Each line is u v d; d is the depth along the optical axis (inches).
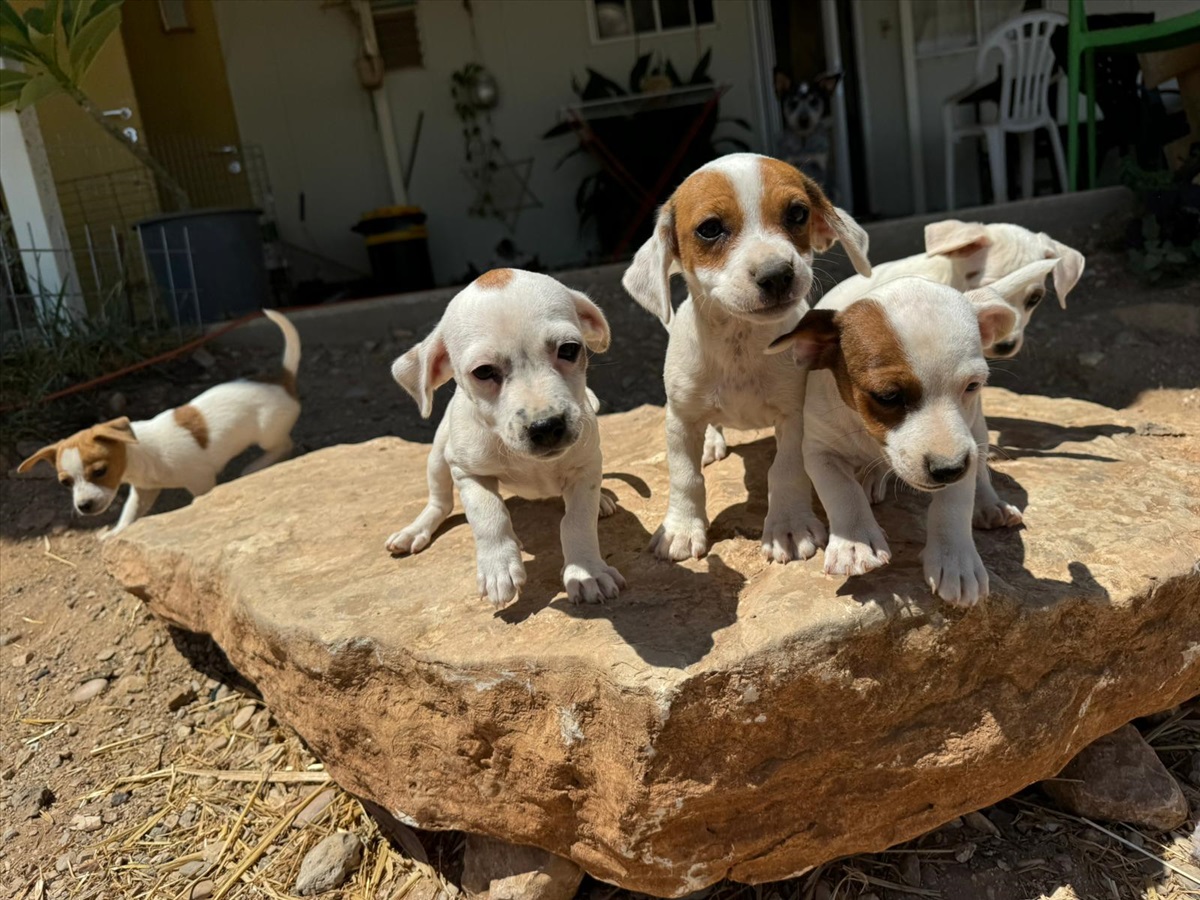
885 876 55.1
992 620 48.6
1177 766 61.1
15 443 117.8
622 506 66.6
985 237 85.1
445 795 54.5
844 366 47.5
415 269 185.8
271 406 112.1
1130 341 119.7
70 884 64.2
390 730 54.7
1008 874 54.4
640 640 48.1
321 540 69.1
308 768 71.4
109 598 94.4
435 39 197.8
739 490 65.1
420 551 64.4
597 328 54.7
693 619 49.5
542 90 201.2
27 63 133.3
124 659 86.7
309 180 201.6
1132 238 136.9
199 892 62.1
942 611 47.8
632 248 194.5
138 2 188.7
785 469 55.5
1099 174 180.2
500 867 56.3
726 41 200.7
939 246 86.2
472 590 56.9
